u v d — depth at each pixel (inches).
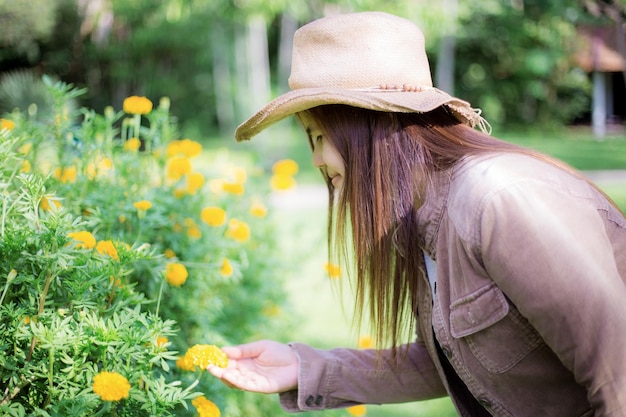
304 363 58.8
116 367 49.1
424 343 60.2
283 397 59.8
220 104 687.7
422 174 46.9
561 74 754.2
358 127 47.8
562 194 41.4
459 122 50.0
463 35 653.3
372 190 47.4
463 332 45.1
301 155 524.1
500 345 44.5
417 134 47.3
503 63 750.5
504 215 40.8
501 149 45.5
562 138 681.0
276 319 119.9
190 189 88.4
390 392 60.1
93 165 77.6
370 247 48.3
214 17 550.9
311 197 344.5
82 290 50.1
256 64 569.3
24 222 54.4
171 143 87.7
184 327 77.7
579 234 40.2
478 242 41.8
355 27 49.5
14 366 47.2
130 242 70.4
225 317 99.4
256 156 148.0
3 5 458.6
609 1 314.8
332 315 164.6
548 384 45.5
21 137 67.2
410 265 48.4
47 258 48.2
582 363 39.5
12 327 48.0
